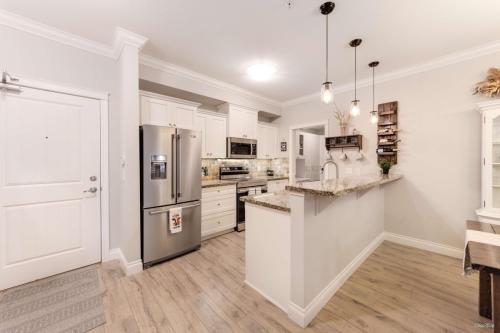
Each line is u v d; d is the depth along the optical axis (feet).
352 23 6.80
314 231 5.51
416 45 8.09
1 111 6.45
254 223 6.58
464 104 8.59
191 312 5.61
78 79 7.67
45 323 5.21
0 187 6.47
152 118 9.32
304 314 5.13
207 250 9.49
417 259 8.65
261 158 15.14
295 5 6.03
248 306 5.86
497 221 7.24
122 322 5.26
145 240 7.92
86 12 6.31
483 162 7.65
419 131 9.68
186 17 6.56
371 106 11.14
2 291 6.46
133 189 7.57
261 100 14.62
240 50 8.51
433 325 5.17
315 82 11.78
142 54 8.80
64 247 7.52
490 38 7.63
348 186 5.43
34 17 6.52
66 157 7.52
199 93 11.20
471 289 6.61
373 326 5.16
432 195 9.40
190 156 9.27
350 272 7.41
